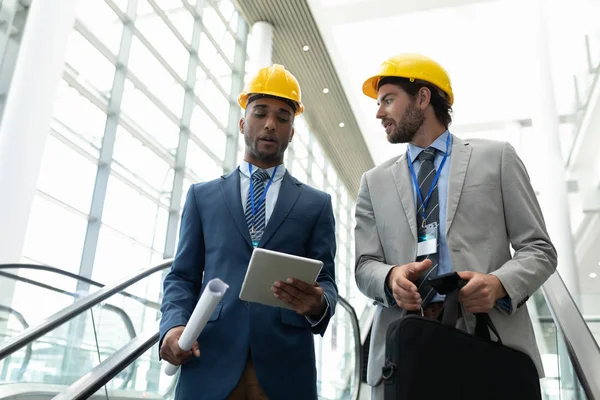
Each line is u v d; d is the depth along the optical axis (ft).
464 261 6.70
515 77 46.52
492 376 5.67
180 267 7.47
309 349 7.01
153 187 32.50
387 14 40.34
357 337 23.49
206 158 37.04
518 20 40.45
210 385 6.53
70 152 27.61
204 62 37.96
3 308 16.20
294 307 6.40
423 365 5.40
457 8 40.47
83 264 27.53
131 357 10.98
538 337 14.21
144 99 32.37
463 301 5.91
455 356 5.55
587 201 31.40
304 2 36.14
